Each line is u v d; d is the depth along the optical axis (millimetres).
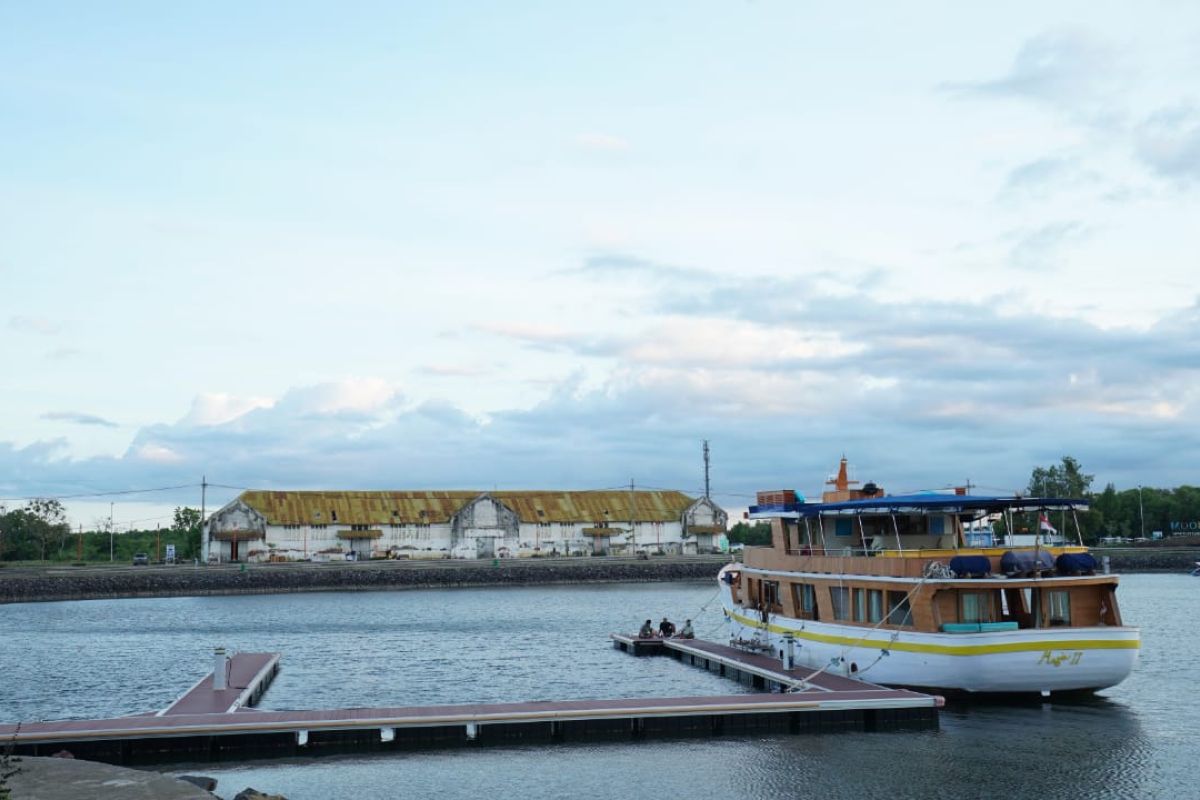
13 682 60438
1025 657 43531
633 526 176500
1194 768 35969
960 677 43969
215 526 158750
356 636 82750
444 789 34188
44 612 110625
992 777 35000
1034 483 192750
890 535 52719
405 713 40969
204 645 77750
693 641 68812
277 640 80312
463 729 40125
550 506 177000
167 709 43000
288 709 49281
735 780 35031
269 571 139125
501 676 59781
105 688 58219
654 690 54031
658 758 37938
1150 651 65625
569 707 41906
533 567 148000
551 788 34281
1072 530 189500
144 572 134750
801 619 54875
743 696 44062
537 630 86375
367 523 164625
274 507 163625
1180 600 106000
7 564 161125
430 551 167250
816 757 37844
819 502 57844
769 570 58812
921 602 45312
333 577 140625
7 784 28422
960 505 48531
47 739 37562
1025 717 44000
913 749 38844
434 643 77062
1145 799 32500
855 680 48375
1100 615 45844
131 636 84812
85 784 28594
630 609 107625
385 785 34688
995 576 45031
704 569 153500
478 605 114250
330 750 39188
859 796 33094
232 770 36750
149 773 30031
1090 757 37406
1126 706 46156
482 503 169750
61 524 189750
